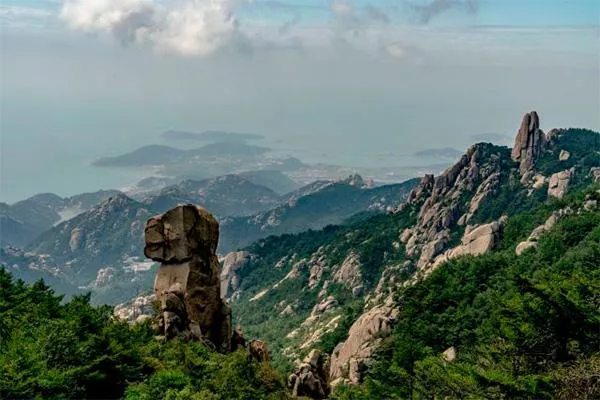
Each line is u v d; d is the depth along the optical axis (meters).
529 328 49.28
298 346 167.88
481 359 56.09
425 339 97.38
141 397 44.97
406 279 184.38
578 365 45.19
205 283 69.00
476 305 102.69
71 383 42.75
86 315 49.38
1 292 58.44
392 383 71.62
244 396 53.50
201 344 61.97
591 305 47.78
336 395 78.69
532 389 44.56
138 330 57.25
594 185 179.25
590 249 96.94
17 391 38.91
